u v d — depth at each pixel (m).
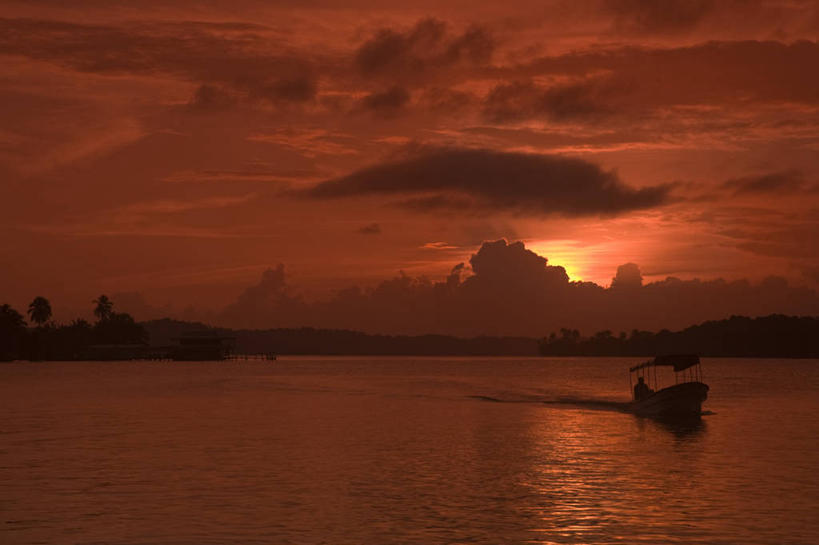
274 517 25.42
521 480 31.91
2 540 22.72
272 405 74.56
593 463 36.84
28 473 33.44
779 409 71.25
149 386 109.69
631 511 26.30
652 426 54.53
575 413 66.25
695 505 27.14
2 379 130.88
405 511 26.27
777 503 27.47
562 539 22.91
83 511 26.19
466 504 27.36
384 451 40.81
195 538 22.92
